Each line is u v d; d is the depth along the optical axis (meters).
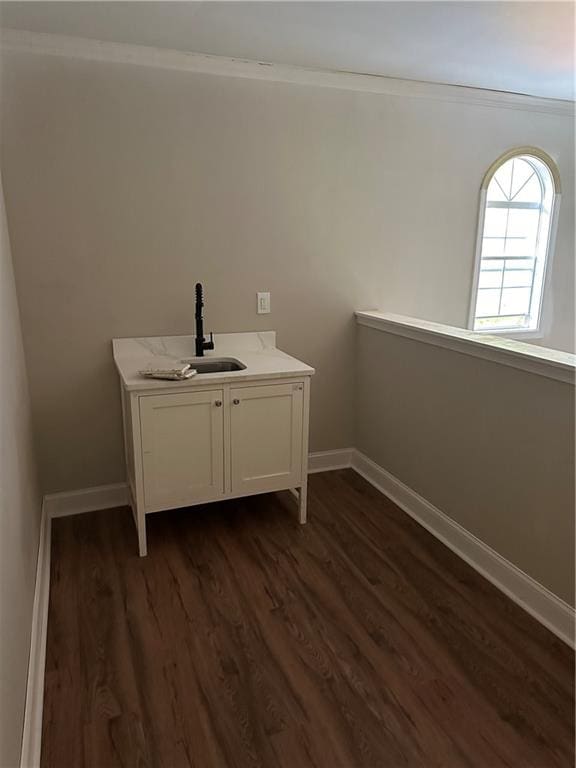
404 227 3.35
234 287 3.03
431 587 2.31
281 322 3.19
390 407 3.10
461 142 3.37
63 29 2.32
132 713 1.68
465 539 2.52
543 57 2.68
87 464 2.93
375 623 2.09
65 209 2.60
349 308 3.33
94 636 2.01
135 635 2.01
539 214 3.84
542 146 3.61
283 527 2.79
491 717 1.68
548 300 3.96
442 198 3.41
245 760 1.53
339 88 2.99
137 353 2.88
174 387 2.40
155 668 1.86
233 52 2.60
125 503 3.03
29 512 2.16
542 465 2.07
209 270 2.95
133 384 2.34
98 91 2.54
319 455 3.50
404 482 3.02
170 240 2.83
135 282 2.81
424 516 2.83
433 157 3.32
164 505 2.53
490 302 3.87
